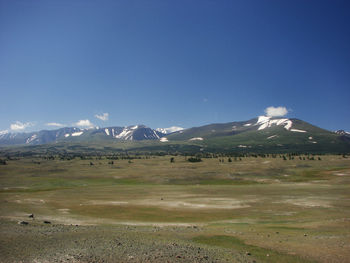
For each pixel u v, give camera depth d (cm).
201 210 4653
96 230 2875
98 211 4647
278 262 1870
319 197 5862
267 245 2306
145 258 1859
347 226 3173
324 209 4525
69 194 6969
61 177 11944
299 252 2106
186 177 11212
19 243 2212
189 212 4500
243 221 3772
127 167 16825
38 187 9000
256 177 11294
